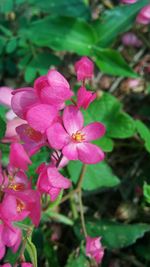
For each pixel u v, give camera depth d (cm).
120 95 18
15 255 13
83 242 14
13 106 10
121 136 15
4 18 18
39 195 10
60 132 11
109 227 14
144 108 18
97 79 18
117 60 16
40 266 15
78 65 11
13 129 14
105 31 17
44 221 15
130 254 15
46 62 16
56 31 17
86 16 18
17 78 18
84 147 11
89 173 15
